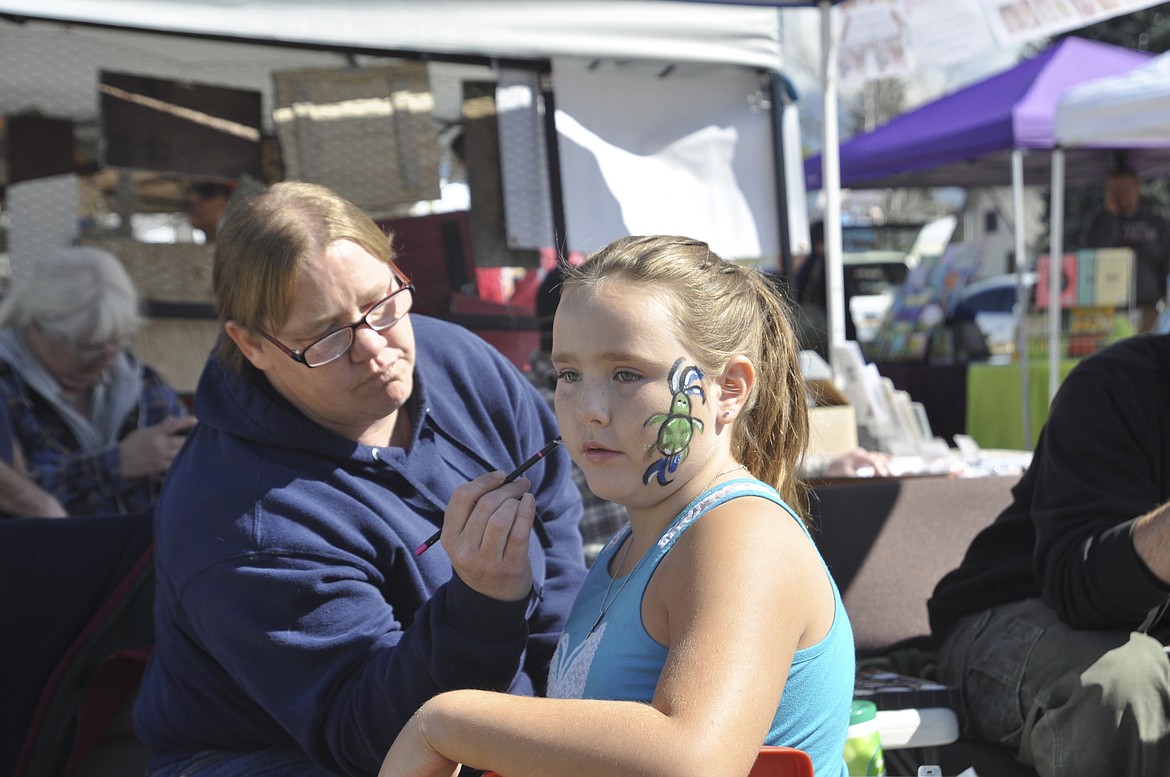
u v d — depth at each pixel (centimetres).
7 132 348
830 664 127
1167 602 202
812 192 991
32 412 294
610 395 132
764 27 405
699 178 407
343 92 371
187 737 186
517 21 365
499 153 386
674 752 104
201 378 194
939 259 777
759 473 155
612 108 395
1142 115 611
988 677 223
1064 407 225
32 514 268
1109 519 211
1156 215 799
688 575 121
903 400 376
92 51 347
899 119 942
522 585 154
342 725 158
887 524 271
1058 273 618
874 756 201
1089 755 199
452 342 214
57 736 211
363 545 175
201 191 371
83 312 291
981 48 520
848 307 792
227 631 167
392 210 375
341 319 175
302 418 183
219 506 172
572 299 135
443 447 198
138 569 220
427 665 152
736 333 139
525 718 115
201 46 360
